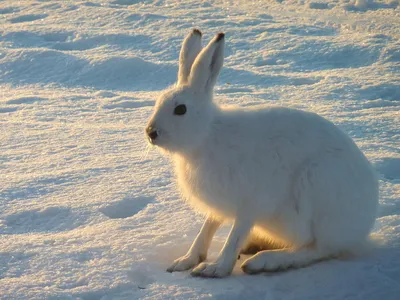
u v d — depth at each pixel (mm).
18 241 6633
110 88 14305
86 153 9703
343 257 6477
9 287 5637
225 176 6004
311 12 21016
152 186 8258
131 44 16953
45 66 15312
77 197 7918
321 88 13555
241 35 17672
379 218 7273
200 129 5996
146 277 5996
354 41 16766
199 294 5617
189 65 6328
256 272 6117
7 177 8625
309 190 6109
